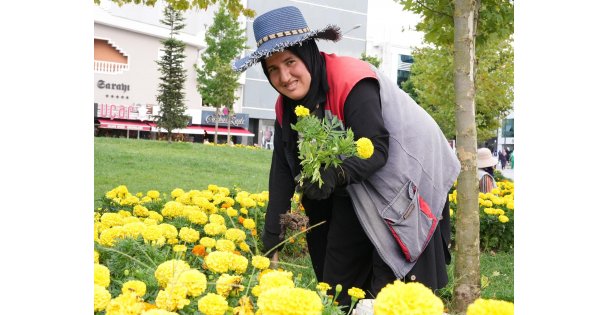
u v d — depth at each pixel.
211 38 29.86
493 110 12.91
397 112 2.43
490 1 4.73
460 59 3.20
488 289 4.11
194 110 37.94
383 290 1.18
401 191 2.39
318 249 2.93
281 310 1.21
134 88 35.56
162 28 35.97
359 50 41.81
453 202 6.44
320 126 2.05
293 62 2.38
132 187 9.21
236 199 4.89
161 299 1.54
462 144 3.24
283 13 2.41
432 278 2.53
